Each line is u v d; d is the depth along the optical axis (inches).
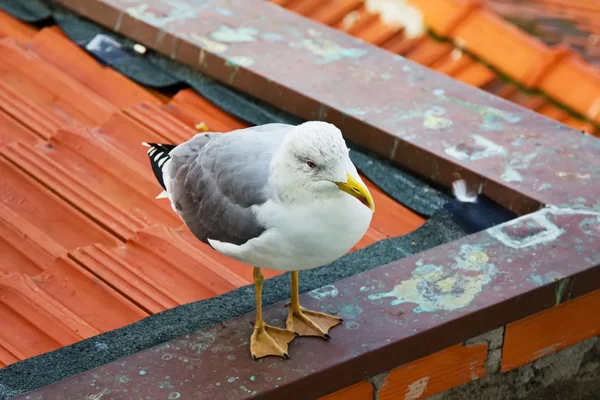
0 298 213.6
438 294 201.9
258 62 295.3
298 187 171.3
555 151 254.8
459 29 389.7
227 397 176.2
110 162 265.6
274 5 335.0
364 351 187.2
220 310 207.8
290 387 180.5
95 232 241.4
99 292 217.6
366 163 265.6
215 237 187.6
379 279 207.0
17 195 252.8
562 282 205.9
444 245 217.2
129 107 290.8
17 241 235.6
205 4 332.2
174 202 197.5
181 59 308.8
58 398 174.7
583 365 232.5
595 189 238.5
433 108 274.2
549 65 372.2
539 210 230.8
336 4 411.5
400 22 398.9
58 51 325.7
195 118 291.0
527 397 228.2
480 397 219.5
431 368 202.1
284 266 183.2
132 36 321.1
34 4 351.6
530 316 210.2
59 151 271.0
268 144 185.5
